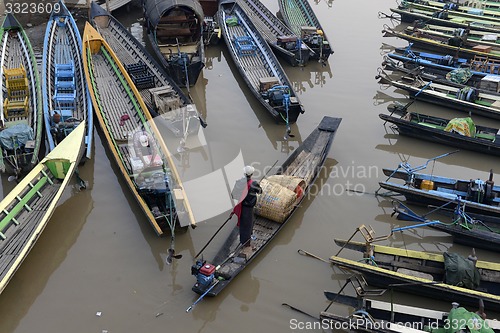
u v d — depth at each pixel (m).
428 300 15.01
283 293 15.20
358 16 35.16
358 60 29.33
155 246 16.66
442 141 21.98
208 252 16.36
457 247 17.19
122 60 26.09
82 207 18.19
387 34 32.22
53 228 17.33
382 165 20.83
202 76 27.09
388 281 14.75
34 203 16.80
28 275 15.61
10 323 14.16
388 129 23.25
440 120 22.61
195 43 27.31
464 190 18.50
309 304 14.88
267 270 15.97
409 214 17.55
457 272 14.52
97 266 15.96
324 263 16.27
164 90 22.53
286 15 32.34
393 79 27.41
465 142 21.47
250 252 15.80
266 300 14.97
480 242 16.69
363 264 14.76
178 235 16.98
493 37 29.70
